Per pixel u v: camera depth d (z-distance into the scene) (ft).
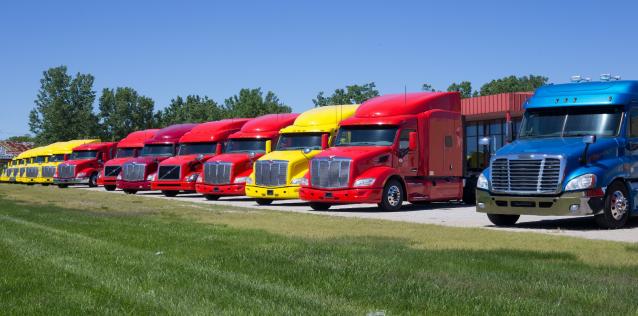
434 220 53.16
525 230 43.62
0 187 132.26
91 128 306.14
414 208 68.44
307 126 76.02
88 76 314.35
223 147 96.27
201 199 89.25
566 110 48.73
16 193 100.12
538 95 50.72
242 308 19.61
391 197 64.18
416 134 66.74
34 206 67.41
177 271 26.11
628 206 46.19
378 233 39.50
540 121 49.55
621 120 47.03
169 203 72.90
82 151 137.28
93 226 44.80
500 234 38.29
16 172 169.58
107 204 71.05
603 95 47.70
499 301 20.03
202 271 26.02
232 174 84.07
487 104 80.48
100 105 307.58
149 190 113.60
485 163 79.20
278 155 75.00
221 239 36.32
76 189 119.03
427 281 23.36
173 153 107.04
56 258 29.73
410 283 22.91
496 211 46.91
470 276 24.23
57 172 135.44
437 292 21.43
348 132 67.67
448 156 69.92
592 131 47.26
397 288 22.17
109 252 31.63
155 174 98.27
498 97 79.00
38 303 20.58
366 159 63.77
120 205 69.26
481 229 41.50
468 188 73.77
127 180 105.81
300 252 30.73
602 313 18.56
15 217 52.75
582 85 49.78
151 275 25.12
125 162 106.63
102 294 21.84
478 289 21.89
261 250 31.55
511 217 49.06
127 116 298.35
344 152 64.90
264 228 43.01
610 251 30.63
